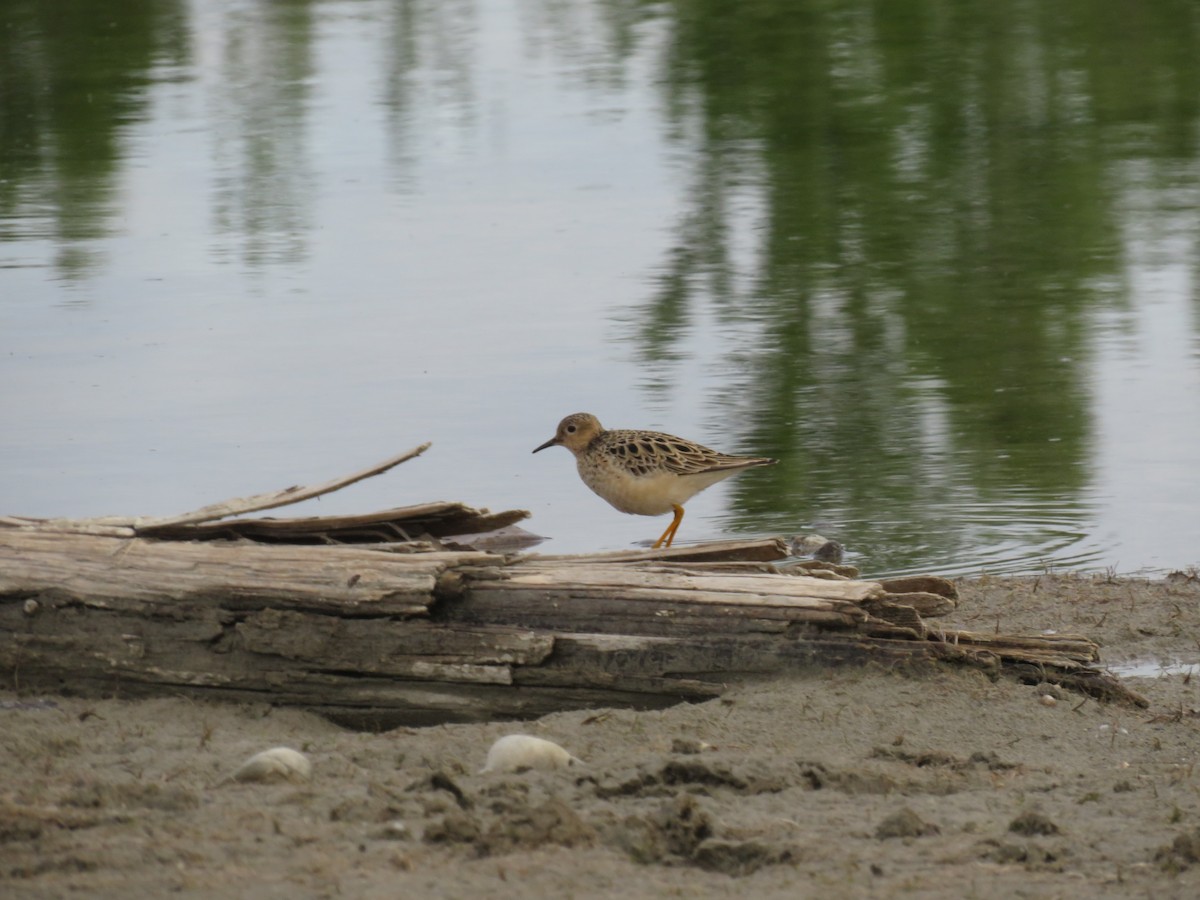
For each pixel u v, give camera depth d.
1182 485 14.20
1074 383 17.20
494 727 8.43
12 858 6.37
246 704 9.08
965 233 23.81
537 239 23.56
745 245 23.25
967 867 6.50
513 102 33.47
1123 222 24.17
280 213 25.17
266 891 6.05
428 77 36.19
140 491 13.90
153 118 31.97
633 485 13.07
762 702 8.59
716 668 8.89
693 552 9.69
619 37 40.53
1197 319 19.31
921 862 6.55
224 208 25.45
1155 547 12.84
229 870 6.25
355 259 22.47
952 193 26.06
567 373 17.52
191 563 9.18
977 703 8.75
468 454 15.09
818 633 8.92
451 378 17.28
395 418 16.00
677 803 6.80
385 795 7.11
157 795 7.14
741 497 14.18
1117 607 11.45
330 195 26.33
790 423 16.05
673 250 22.94
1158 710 9.16
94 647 9.16
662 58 37.72
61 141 30.03
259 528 9.94
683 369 17.75
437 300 20.44
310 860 6.38
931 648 8.98
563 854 6.52
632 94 34.12
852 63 36.31
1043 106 31.94
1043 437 15.50
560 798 7.19
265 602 9.04
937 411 16.38
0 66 36.66
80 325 19.20
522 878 6.24
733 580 9.08
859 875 6.38
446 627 8.93
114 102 33.31
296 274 21.66
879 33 39.25
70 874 6.21
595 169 28.03
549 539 13.32
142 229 24.12
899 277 21.59
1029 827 6.98
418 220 24.73
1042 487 14.18
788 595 8.93
